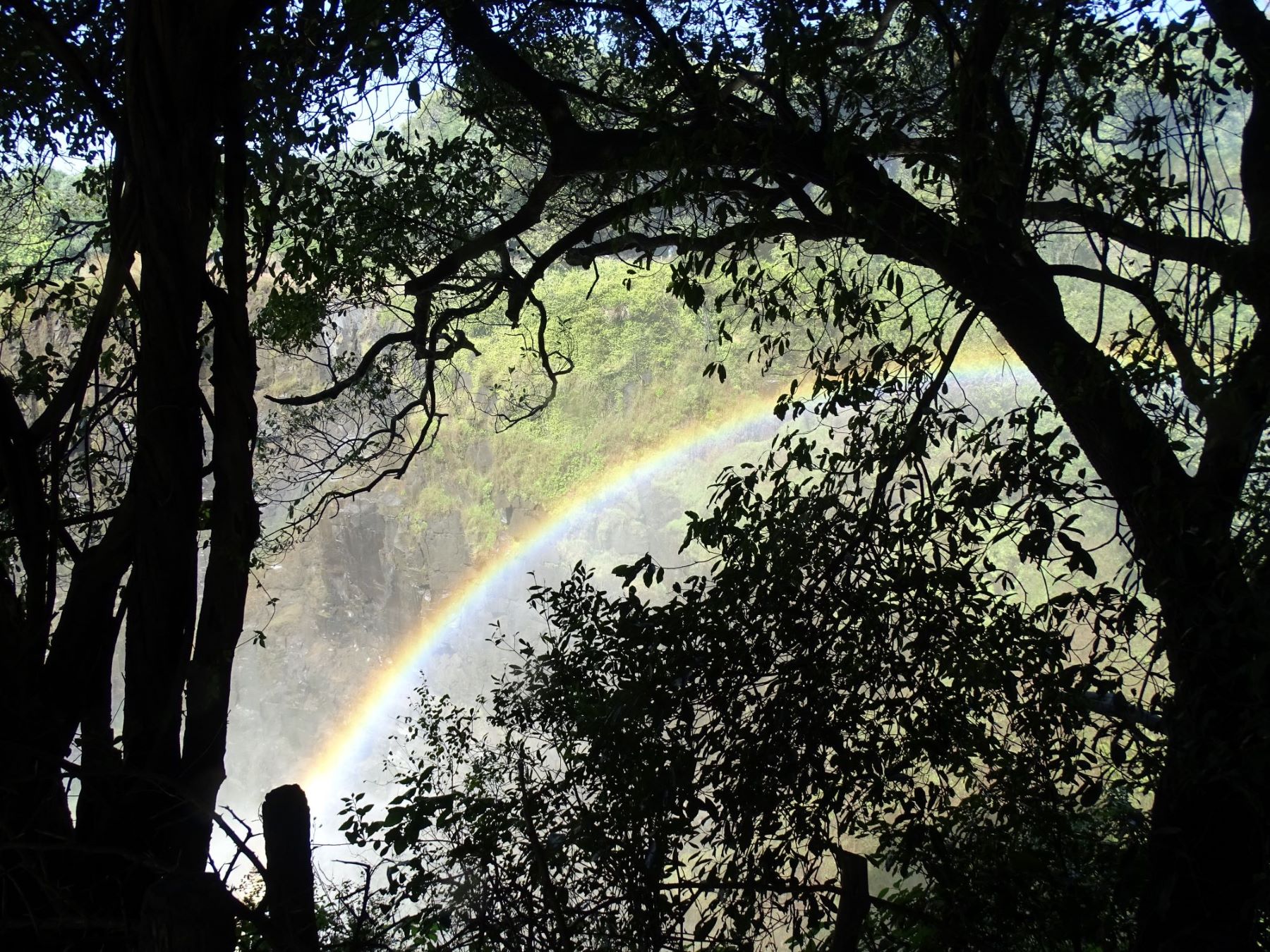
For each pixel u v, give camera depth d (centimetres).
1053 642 398
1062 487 416
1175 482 418
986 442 438
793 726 398
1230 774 335
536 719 549
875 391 482
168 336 432
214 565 441
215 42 424
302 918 284
